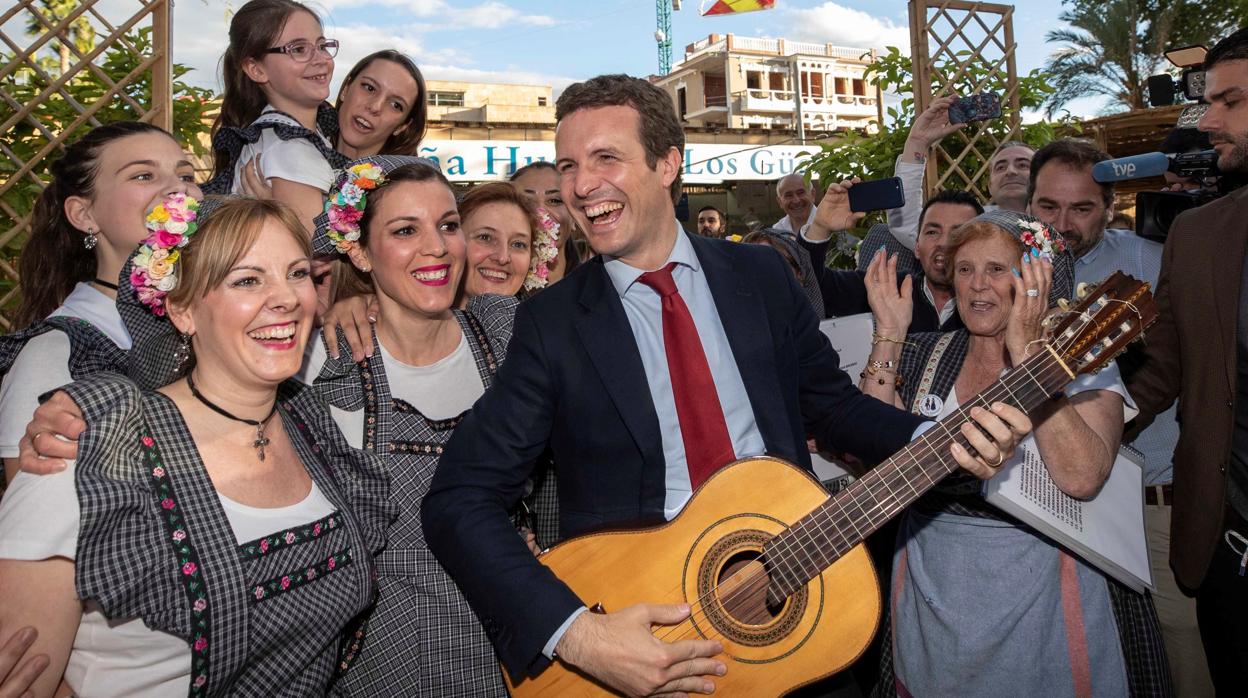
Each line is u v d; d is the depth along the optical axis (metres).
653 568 2.00
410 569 2.13
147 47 4.25
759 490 2.03
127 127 2.33
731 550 2.01
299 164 2.88
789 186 5.14
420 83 3.46
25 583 1.48
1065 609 2.18
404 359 2.32
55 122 4.13
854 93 56.91
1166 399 2.70
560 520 2.15
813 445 2.92
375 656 2.10
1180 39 21.50
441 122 13.99
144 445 1.59
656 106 2.01
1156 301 2.68
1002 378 1.97
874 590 2.01
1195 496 2.50
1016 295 2.01
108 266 2.29
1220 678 2.55
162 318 1.86
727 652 1.98
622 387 2.02
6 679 1.42
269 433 1.80
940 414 2.43
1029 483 2.12
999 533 2.22
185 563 1.54
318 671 1.79
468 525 1.94
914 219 4.33
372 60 3.39
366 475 1.97
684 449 2.09
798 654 1.98
